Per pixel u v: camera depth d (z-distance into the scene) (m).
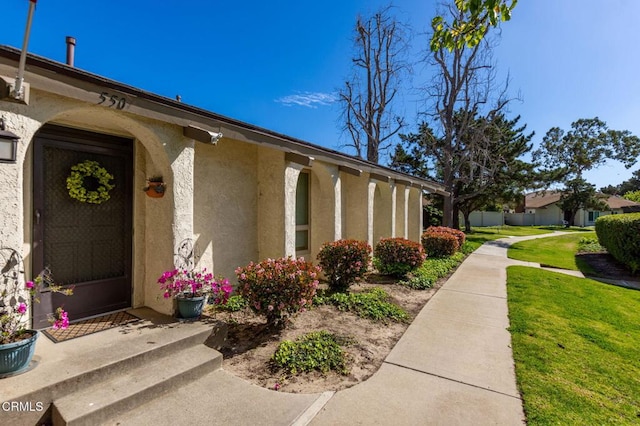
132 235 4.54
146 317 4.15
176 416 2.68
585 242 18.70
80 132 4.01
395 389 3.23
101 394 2.70
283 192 6.05
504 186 21.62
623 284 9.30
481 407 2.96
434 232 12.39
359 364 3.74
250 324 4.64
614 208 41.81
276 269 4.38
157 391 2.91
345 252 6.44
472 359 3.92
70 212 3.96
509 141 20.55
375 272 8.74
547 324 5.17
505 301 6.51
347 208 9.42
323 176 7.62
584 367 3.79
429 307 6.02
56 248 3.84
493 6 2.87
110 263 4.34
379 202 10.89
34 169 3.63
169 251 4.21
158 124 3.96
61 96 3.06
